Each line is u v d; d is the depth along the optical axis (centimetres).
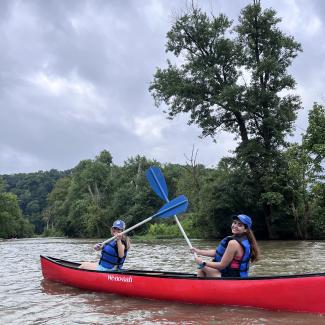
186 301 534
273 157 2480
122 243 667
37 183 12744
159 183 745
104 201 5262
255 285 495
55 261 722
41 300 575
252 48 2575
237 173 2545
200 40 2570
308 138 2156
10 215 5462
